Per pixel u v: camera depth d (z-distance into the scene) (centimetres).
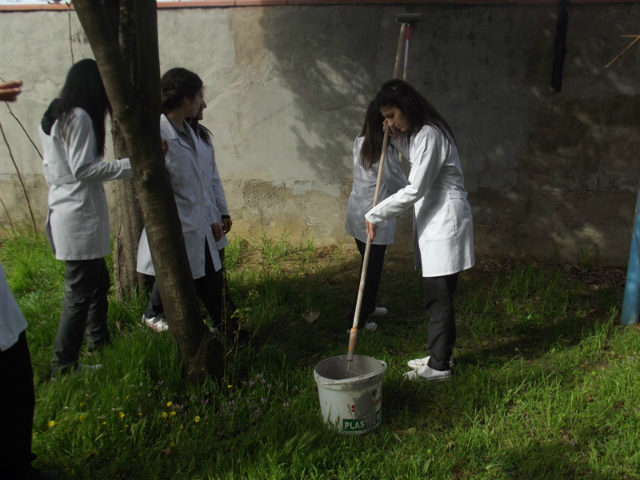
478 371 343
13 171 589
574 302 458
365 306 397
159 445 275
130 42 386
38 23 548
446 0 500
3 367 219
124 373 318
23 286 476
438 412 308
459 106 526
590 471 258
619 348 370
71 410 287
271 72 541
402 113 316
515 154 528
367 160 373
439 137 313
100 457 269
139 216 424
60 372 320
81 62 305
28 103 570
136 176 281
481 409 306
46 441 269
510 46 505
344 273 521
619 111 501
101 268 348
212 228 369
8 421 224
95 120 303
